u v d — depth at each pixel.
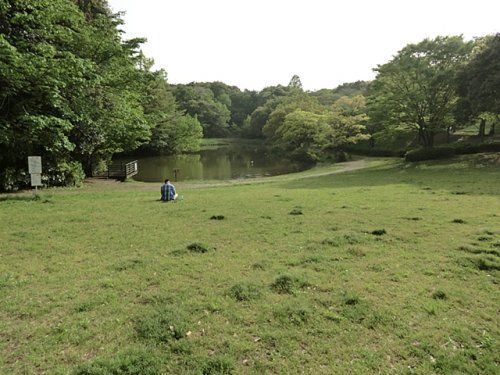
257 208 11.73
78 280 5.74
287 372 3.55
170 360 3.71
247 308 4.80
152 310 4.70
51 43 16.73
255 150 67.38
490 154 27.41
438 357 3.77
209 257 6.87
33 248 7.40
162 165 43.50
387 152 43.06
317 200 13.33
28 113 14.45
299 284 5.52
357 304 4.87
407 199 13.24
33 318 4.54
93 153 26.20
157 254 7.08
